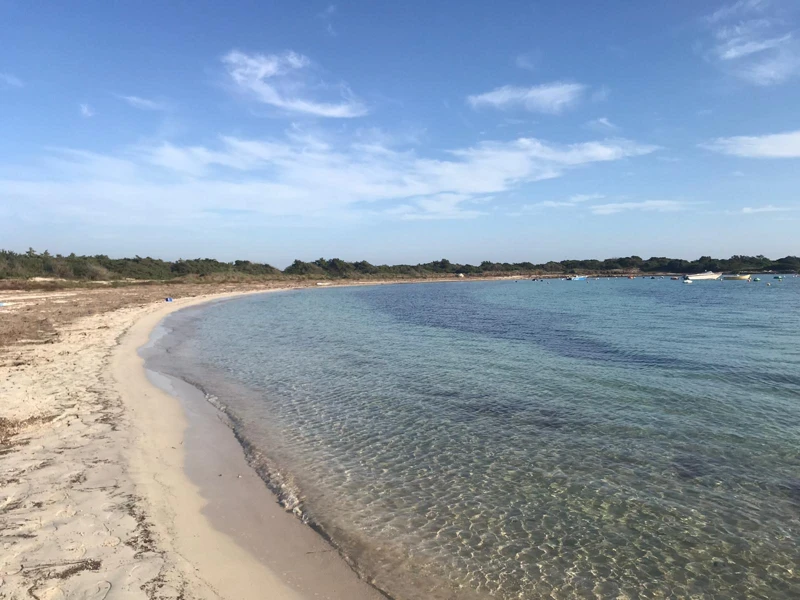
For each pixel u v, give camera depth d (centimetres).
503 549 652
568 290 8325
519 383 1541
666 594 565
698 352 2052
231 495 781
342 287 10888
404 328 3034
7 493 699
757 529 700
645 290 7881
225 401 1355
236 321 3475
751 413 1209
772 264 14088
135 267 9100
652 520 726
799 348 2131
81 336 2300
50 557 538
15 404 1145
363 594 549
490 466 917
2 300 3934
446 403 1328
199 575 539
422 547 654
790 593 566
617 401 1328
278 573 576
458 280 15375
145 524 636
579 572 604
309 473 885
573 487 830
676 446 1003
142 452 912
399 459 952
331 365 1844
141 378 1554
